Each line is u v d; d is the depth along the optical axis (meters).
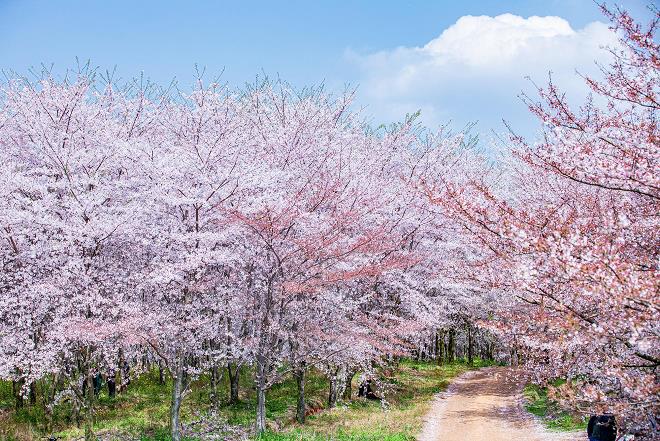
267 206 16.42
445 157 26.17
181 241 16.78
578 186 14.10
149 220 18.48
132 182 18.55
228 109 21.11
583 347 10.51
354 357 19.92
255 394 24.45
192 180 18.02
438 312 24.19
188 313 17.34
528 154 11.20
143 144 17.89
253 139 21.55
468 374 36.28
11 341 16.16
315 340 18.92
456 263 17.75
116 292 17.08
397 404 24.39
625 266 7.46
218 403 20.62
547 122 10.34
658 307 6.99
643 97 9.42
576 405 8.95
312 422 19.45
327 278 17.41
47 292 16.17
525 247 9.04
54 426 19.38
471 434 18.20
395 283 21.34
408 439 16.75
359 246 17.81
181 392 17.59
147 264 18.70
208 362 18.19
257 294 18.12
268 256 17.62
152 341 16.45
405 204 21.83
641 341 7.28
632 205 10.69
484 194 10.30
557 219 10.62
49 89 20.11
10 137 21.09
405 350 23.09
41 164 20.61
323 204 20.05
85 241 16.98
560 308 8.78
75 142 20.25
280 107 23.59
